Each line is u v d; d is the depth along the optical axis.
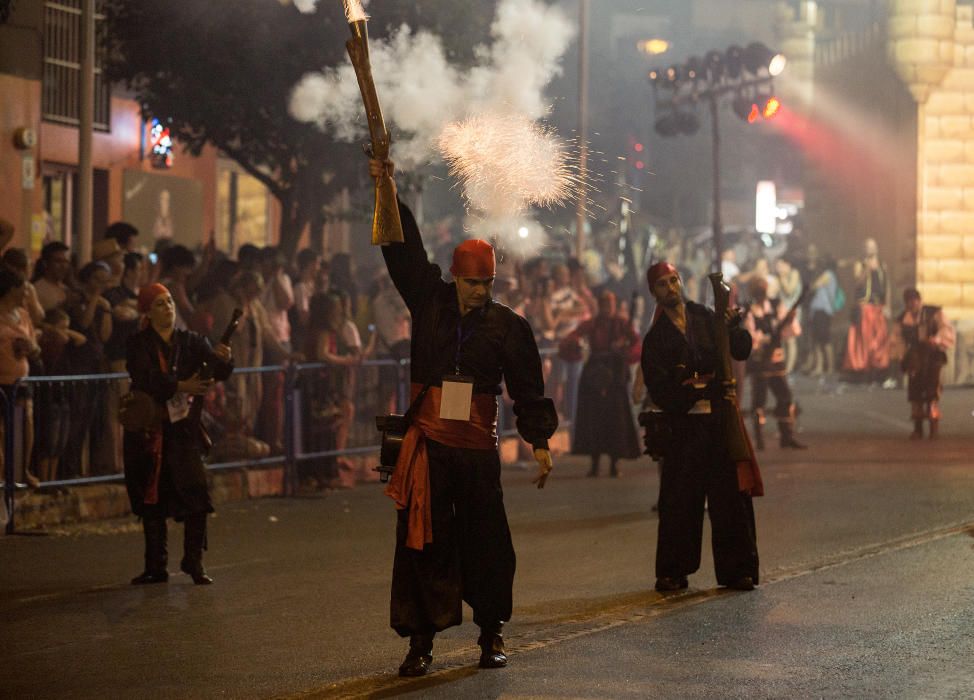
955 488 16.97
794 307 21.78
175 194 29.31
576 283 23.31
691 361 10.98
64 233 26.19
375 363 18.66
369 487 18.03
